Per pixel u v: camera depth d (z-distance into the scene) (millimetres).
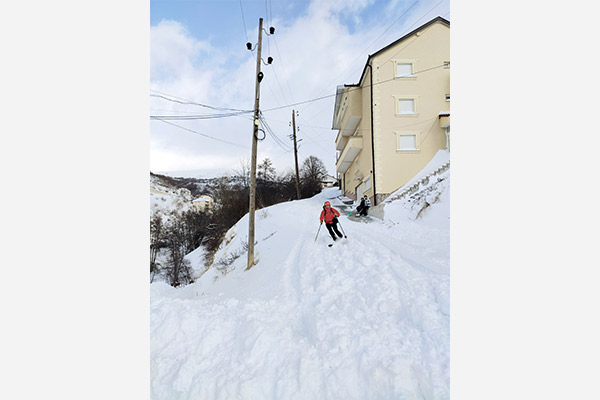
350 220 14578
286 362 3664
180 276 24438
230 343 4125
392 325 4324
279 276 7629
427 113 17891
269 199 30797
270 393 3307
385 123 17844
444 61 18109
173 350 3990
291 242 10570
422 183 15562
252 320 4367
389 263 6723
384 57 18188
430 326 4059
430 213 12602
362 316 4727
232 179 35375
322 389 3283
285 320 4848
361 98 21891
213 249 25109
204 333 4270
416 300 4711
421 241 9812
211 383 3389
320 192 38406
